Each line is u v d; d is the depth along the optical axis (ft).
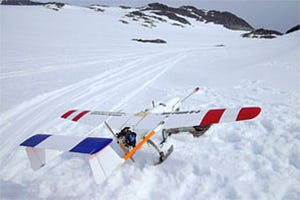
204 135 22.99
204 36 225.76
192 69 59.00
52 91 39.09
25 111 31.63
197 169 17.61
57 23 185.57
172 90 39.78
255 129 23.15
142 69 59.41
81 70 56.03
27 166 19.58
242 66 55.31
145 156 20.02
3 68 54.80
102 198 15.37
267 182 15.65
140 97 36.65
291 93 33.45
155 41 150.71
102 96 37.65
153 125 18.02
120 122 19.38
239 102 31.48
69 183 17.15
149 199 15.21
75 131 25.71
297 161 17.69
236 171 16.90
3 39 103.55
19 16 189.26
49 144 14.14
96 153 13.55
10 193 16.51
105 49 98.27
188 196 15.15
